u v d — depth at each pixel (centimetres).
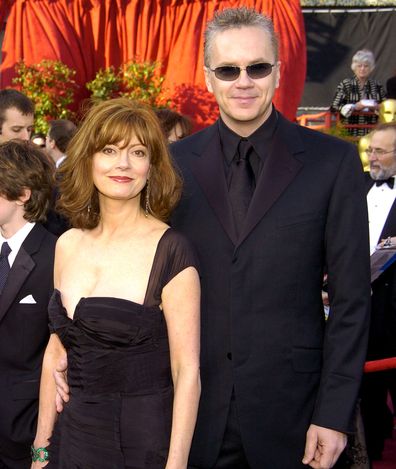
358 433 292
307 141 243
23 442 289
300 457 237
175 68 941
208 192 241
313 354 236
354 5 1382
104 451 213
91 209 235
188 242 223
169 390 220
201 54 934
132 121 220
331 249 233
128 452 213
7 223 292
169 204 233
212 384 239
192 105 929
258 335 233
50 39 942
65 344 223
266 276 232
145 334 213
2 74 947
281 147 240
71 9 961
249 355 234
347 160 236
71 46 951
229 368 237
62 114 892
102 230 232
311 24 1398
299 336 234
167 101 912
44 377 243
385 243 364
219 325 238
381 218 427
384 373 413
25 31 945
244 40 231
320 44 1400
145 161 224
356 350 229
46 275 288
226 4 927
